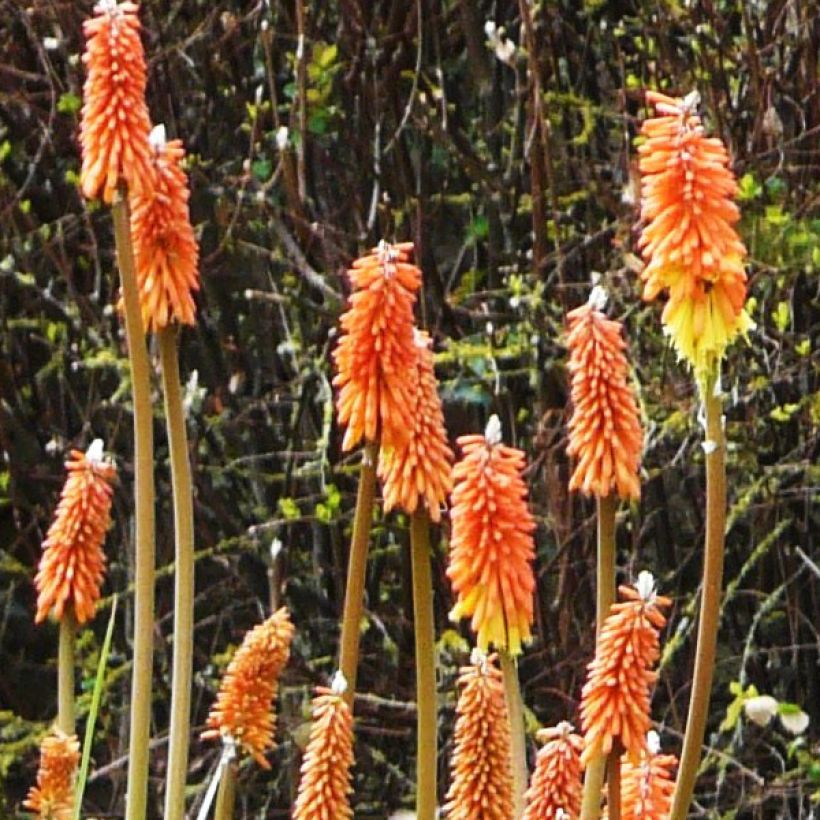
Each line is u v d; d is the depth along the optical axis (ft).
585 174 36.94
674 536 37.40
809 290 36.42
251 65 39.75
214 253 37.96
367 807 37.88
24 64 40.47
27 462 40.47
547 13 37.81
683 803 16.17
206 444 39.22
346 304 37.22
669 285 15.99
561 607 36.32
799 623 37.19
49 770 18.38
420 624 16.34
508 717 16.80
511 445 37.17
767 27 36.86
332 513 36.24
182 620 17.94
